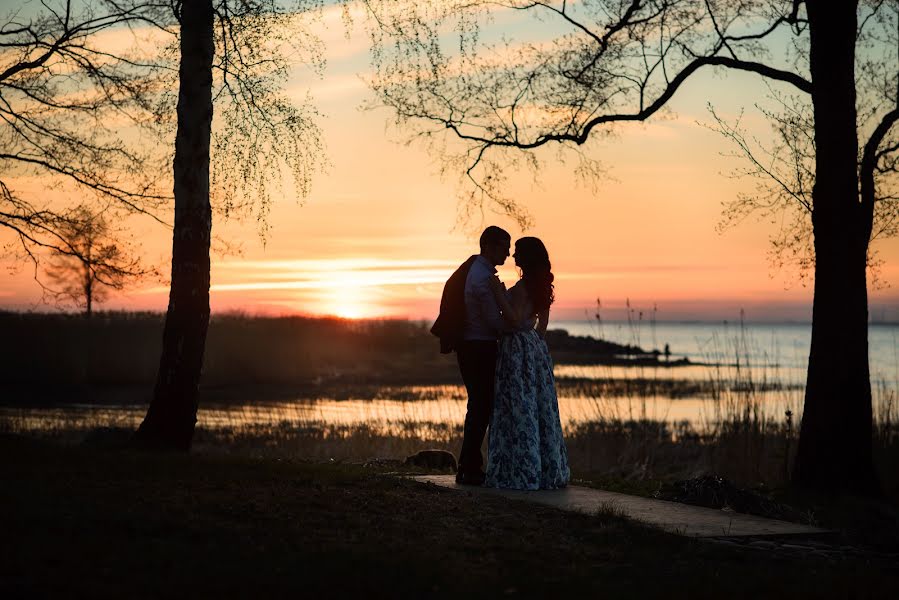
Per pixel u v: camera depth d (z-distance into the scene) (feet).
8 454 25.16
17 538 15.16
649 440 49.21
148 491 20.27
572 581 15.08
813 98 31.45
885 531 24.23
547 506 21.84
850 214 30.94
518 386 25.03
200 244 34.27
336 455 45.39
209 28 34.65
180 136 34.47
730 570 16.43
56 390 101.30
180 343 33.81
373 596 13.50
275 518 18.31
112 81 39.22
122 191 40.11
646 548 18.13
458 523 19.34
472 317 25.36
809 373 31.53
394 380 139.33
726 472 37.83
